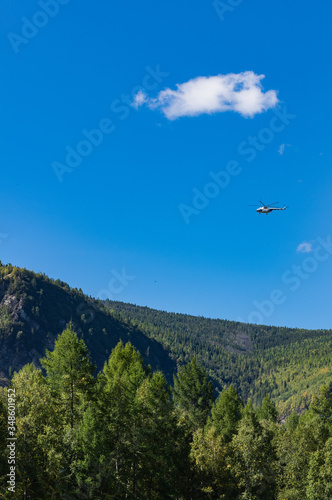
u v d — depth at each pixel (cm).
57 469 4191
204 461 5459
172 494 5078
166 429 5112
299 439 6475
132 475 4806
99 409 4847
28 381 4862
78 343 5256
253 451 5850
